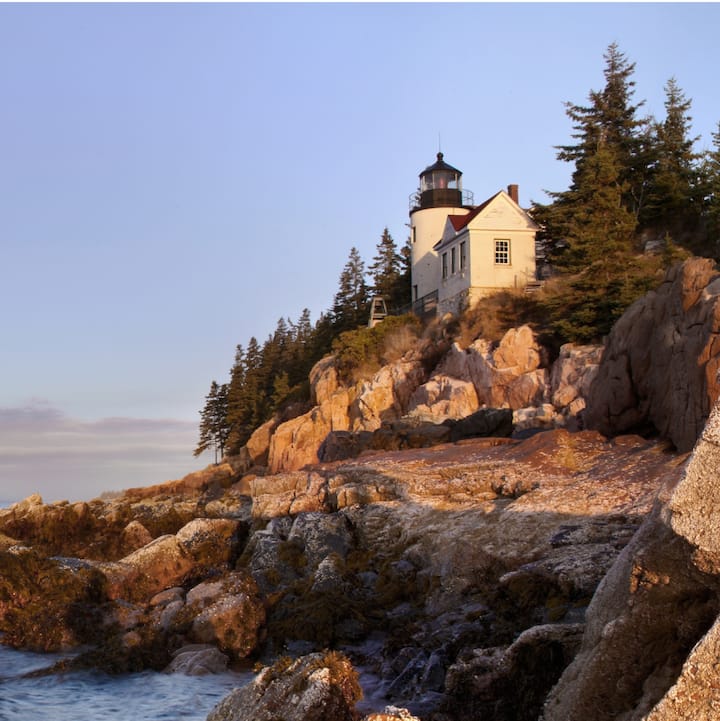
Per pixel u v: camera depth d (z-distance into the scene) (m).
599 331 41.38
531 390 40.94
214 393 105.50
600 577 14.03
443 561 18.30
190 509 33.38
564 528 17.06
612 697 7.73
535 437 26.59
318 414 54.31
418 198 70.44
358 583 19.30
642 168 59.62
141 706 14.30
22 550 20.48
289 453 53.62
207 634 17.58
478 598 16.45
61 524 29.44
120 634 17.78
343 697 9.34
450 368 48.34
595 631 8.29
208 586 18.94
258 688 9.76
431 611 17.17
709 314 22.05
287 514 24.38
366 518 21.70
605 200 49.12
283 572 21.12
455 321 53.12
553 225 55.72
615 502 18.23
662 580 7.45
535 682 10.80
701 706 6.49
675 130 63.28
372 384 51.47
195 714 13.85
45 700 14.66
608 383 26.94
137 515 31.59
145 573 21.69
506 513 18.88
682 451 22.11
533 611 14.34
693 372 22.11
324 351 82.06
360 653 16.12
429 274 67.38
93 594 20.09
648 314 26.08
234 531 24.27
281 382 83.00
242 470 62.81
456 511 20.47
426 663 13.84
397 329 58.06
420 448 32.84
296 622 17.66
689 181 57.78
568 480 21.28
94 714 13.88
